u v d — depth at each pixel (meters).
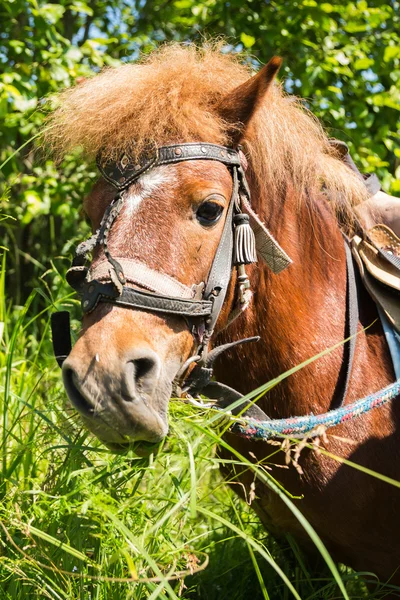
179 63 1.86
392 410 1.94
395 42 4.56
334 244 2.05
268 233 1.83
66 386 1.53
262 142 1.85
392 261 2.03
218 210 1.68
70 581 1.79
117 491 1.86
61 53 4.02
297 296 1.96
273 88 1.94
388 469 1.90
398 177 4.11
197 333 1.67
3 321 2.83
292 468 1.91
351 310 1.99
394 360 1.97
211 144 1.71
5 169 4.27
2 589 1.82
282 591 2.37
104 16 5.26
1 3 4.16
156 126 1.67
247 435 1.83
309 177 1.96
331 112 4.14
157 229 1.60
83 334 1.55
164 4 4.98
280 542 2.28
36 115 3.99
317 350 1.95
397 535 1.92
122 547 1.69
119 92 1.74
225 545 2.54
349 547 1.98
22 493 1.94
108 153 1.69
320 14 4.31
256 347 1.95
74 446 1.79
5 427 2.15
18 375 2.84
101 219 1.68
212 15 4.75
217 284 1.68
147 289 1.56
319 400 1.94
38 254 4.77
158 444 1.65
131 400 1.48
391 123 4.50
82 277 1.70
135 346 1.51
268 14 4.55
